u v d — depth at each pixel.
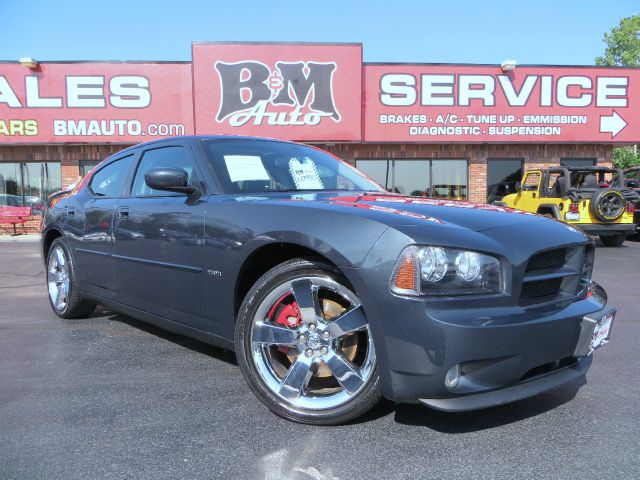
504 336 2.06
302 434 2.37
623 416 2.57
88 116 14.03
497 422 2.49
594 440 2.31
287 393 2.48
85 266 4.11
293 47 13.88
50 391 2.91
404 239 2.12
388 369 2.13
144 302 3.41
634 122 15.01
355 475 2.03
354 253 2.20
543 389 2.22
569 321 2.25
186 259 2.96
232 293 2.70
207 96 13.88
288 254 2.71
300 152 3.73
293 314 2.59
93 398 2.81
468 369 2.09
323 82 14.01
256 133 14.03
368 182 3.79
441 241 2.10
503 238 2.25
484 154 15.29
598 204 10.55
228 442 2.30
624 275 7.23
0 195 14.77
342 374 2.35
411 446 2.25
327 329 2.39
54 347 3.77
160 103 14.10
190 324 3.03
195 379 3.09
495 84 14.60
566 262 2.50
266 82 13.91
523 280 2.21
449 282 2.10
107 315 4.80
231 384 3.01
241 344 2.60
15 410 2.65
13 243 13.08
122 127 14.09
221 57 13.80
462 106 14.57
